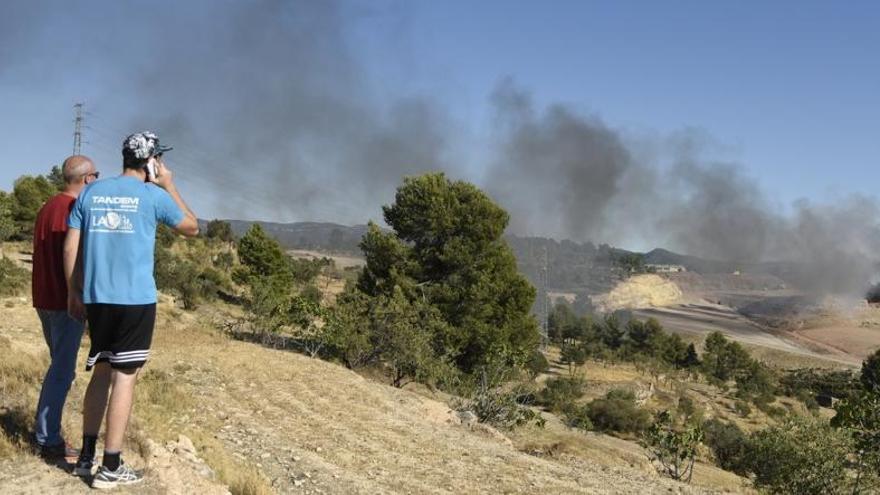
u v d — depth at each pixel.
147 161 4.46
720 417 71.12
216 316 39.94
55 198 4.91
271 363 21.41
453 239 35.88
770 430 20.34
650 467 20.95
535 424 24.98
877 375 90.62
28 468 4.55
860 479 17.73
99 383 4.58
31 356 9.73
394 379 29.67
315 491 10.29
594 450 21.39
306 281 82.75
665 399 76.12
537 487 12.83
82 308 4.47
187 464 6.93
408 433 16.14
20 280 28.61
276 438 13.30
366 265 37.34
